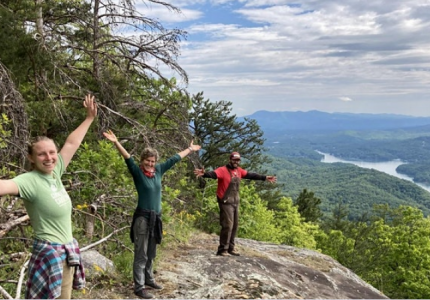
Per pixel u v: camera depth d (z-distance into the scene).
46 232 2.86
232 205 7.16
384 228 34.25
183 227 9.54
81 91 10.27
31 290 2.83
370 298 7.38
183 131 12.13
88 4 10.82
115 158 6.98
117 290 4.98
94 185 6.86
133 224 4.84
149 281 5.16
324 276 7.74
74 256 2.96
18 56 8.59
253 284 5.78
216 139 22.09
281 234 22.11
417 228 31.55
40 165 2.83
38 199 2.82
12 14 8.55
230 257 7.04
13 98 6.98
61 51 10.59
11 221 5.23
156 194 4.86
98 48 11.56
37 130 9.30
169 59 11.65
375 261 29.64
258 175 7.33
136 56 11.84
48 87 9.67
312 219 37.72
